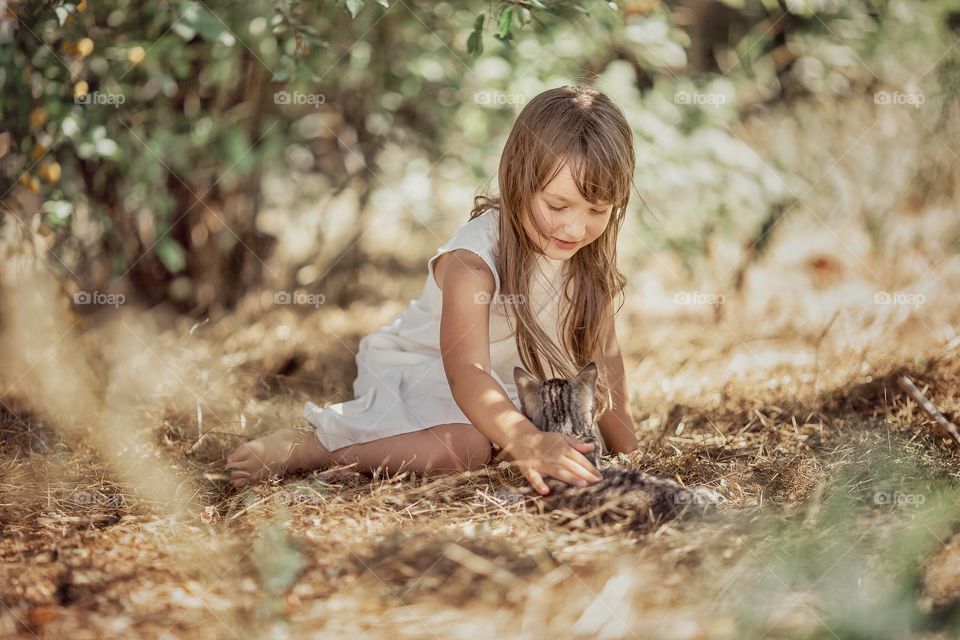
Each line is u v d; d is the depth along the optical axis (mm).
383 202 5320
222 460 3312
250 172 5129
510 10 3523
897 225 5480
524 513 2682
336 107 5367
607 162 2877
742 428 3521
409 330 3428
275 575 2266
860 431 3305
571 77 4523
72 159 4230
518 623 2123
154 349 4562
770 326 4914
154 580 2316
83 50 3750
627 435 3344
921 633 2020
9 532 2596
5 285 4281
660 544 2420
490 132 4652
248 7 4227
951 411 3375
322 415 3172
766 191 4973
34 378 4008
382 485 2904
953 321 4383
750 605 2133
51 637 2062
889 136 5617
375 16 4695
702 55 5559
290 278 5609
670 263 5629
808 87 5449
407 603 2205
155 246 4637
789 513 2586
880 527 2457
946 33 5227
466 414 2951
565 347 3301
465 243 3129
